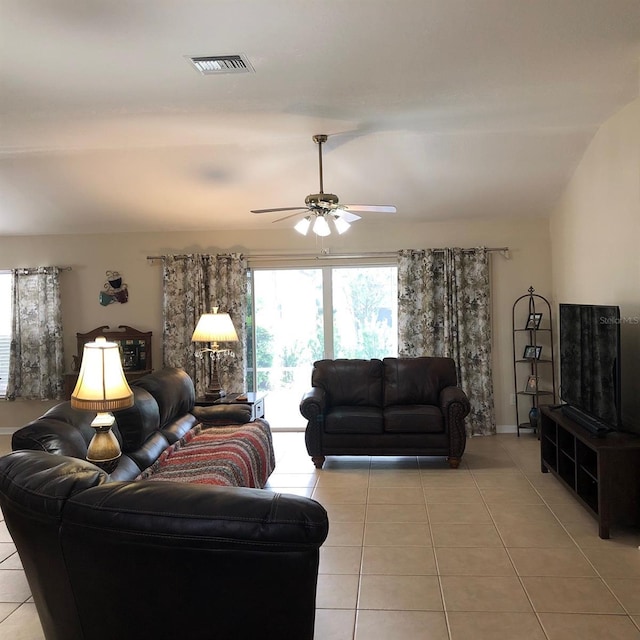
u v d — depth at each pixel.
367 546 3.80
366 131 4.97
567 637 2.74
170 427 4.59
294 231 6.98
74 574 2.03
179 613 1.97
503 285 6.71
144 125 4.68
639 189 4.27
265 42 3.19
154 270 7.12
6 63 3.40
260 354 7.20
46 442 3.01
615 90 4.12
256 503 1.94
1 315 7.28
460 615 2.95
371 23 3.01
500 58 3.51
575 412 4.69
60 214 6.66
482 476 5.21
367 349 7.05
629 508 3.81
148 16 2.88
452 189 6.10
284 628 1.94
